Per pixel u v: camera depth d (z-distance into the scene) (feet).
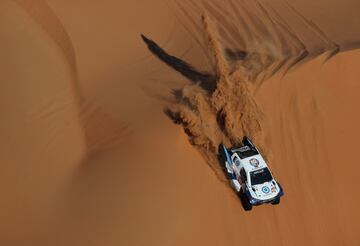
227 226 104.68
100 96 135.44
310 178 118.93
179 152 111.65
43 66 145.38
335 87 136.26
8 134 127.54
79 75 143.43
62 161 118.73
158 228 98.94
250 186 105.70
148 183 105.81
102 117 128.67
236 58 145.07
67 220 105.29
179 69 144.05
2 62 145.18
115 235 99.30
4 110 132.98
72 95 136.87
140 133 119.34
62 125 128.47
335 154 124.16
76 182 112.27
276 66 139.54
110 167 111.96
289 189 115.55
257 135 121.29
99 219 102.89
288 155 120.78
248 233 105.91
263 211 109.91
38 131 127.75
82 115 130.52
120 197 105.09
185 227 99.71
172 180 105.91
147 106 129.39
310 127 126.93
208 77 139.64
